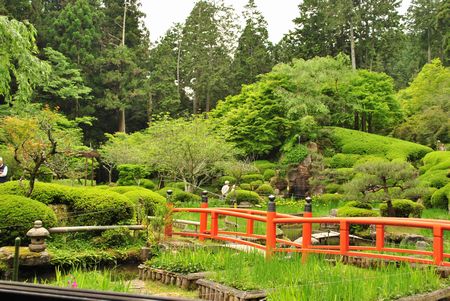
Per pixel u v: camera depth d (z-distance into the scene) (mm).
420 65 48188
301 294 4637
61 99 33688
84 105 34719
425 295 5207
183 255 7516
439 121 27625
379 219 6742
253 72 41125
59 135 15828
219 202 19422
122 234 9102
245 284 5785
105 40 39906
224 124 27828
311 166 24250
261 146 27812
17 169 16438
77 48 34781
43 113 13922
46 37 34188
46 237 8281
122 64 36594
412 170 13555
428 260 6348
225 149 22047
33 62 12461
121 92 36062
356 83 30750
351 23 39156
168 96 38969
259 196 20688
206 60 42344
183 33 44562
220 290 5801
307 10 40906
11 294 1271
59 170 11188
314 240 11391
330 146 28562
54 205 9195
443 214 16031
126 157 24109
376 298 4910
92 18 36531
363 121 32844
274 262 6363
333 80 29375
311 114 28359
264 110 27906
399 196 13344
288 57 40094
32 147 9984
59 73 31422
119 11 41250
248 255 7230
